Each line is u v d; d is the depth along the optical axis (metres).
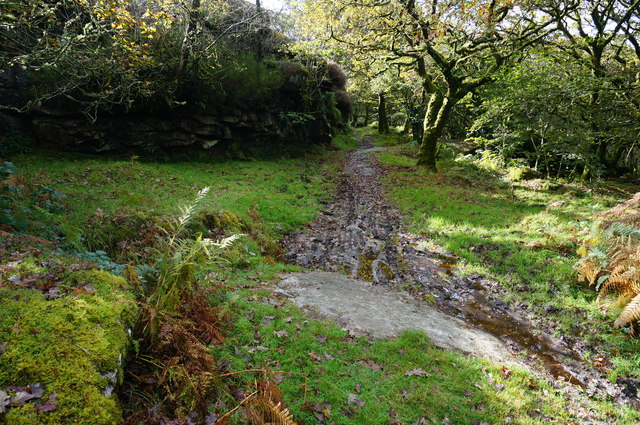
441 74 20.38
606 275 5.58
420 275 6.83
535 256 7.25
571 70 13.67
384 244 8.48
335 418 2.80
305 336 3.77
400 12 13.73
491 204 11.76
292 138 20.86
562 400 3.55
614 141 15.53
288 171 15.91
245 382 2.90
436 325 4.74
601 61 16.64
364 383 3.26
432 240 8.68
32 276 2.85
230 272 5.14
